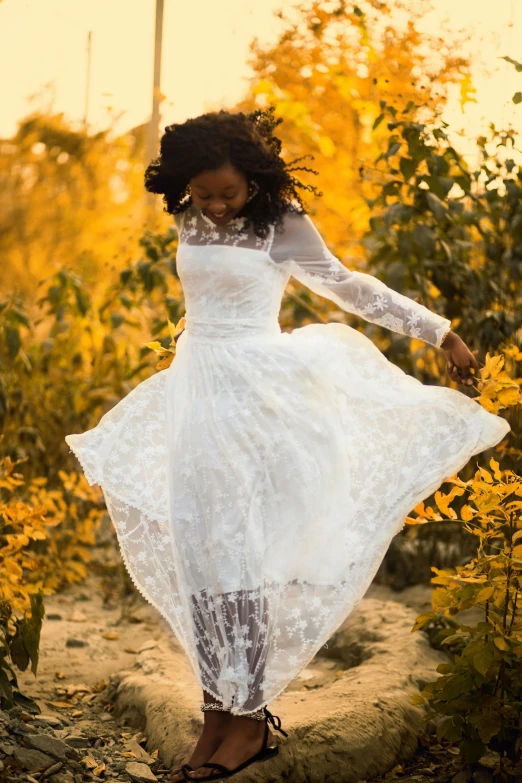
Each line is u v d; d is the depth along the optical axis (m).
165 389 2.90
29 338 5.60
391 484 2.81
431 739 3.14
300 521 2.69
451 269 4.43
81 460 2.93
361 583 2.73
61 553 4.86
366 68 5.62
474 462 4.31
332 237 6.05
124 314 5.26
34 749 2.79
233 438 2.68
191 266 2.78
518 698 2.80
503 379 2.79
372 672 3.39
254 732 2.69
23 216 13.57
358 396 2.88
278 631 2.68
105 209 13.59
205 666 2.68
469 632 2.78
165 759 2.91
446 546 4.64
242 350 2.75
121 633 4.25
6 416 4.93
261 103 6.88
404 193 4.77
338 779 2.80
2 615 3.21
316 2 5.71
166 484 2.90
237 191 2.66
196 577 2.68
